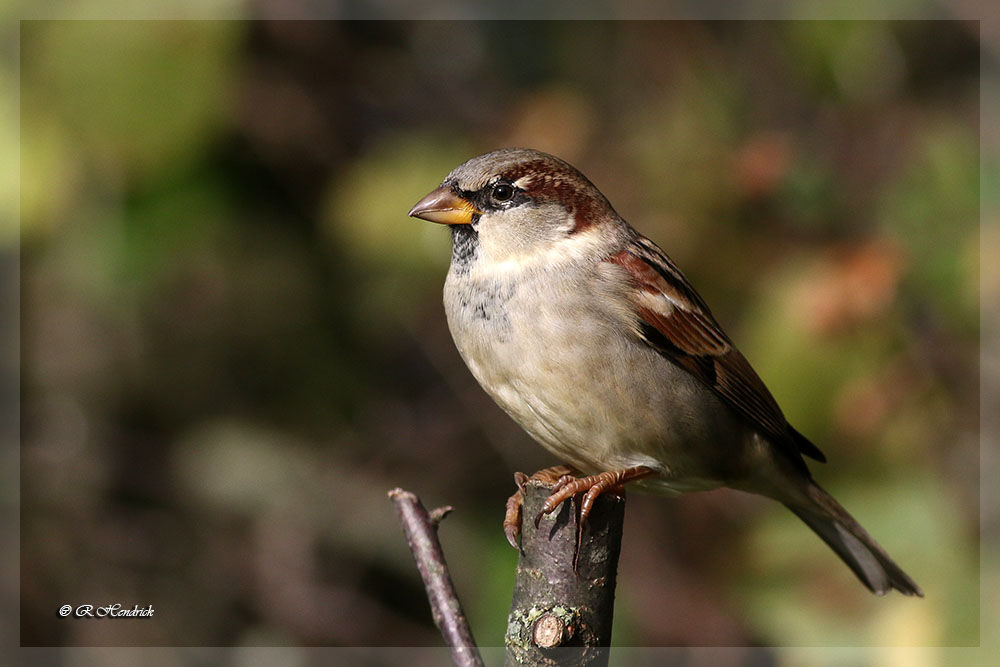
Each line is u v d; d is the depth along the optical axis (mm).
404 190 9945
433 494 11188
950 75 10617
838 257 9305
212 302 10469
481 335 6957
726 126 10352
